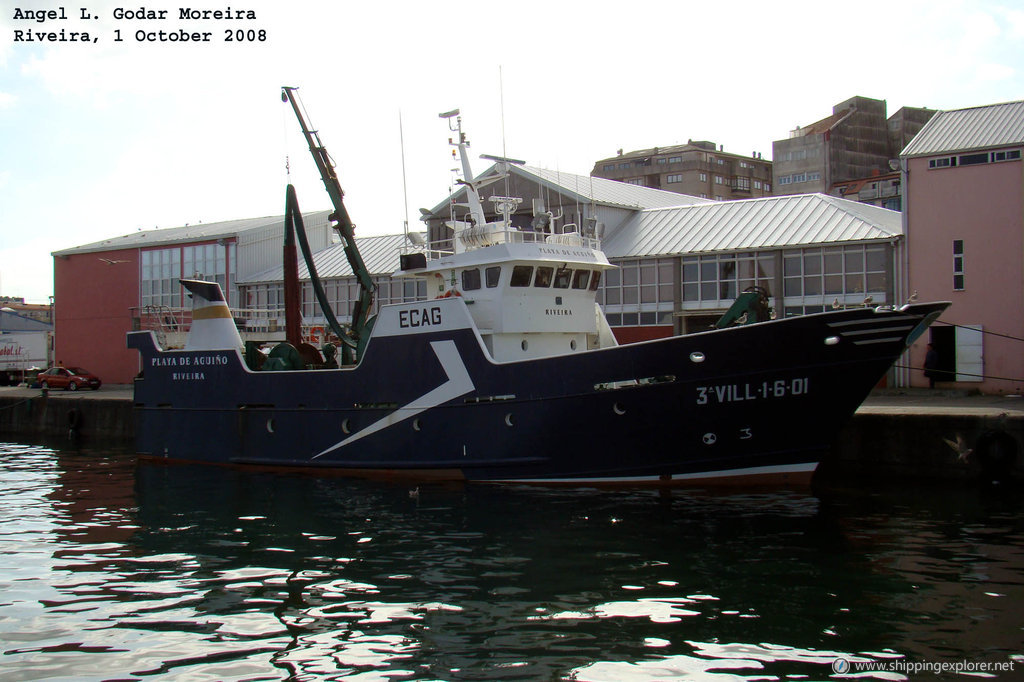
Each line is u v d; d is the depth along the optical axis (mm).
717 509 14461
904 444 18031
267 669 8453
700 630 9172
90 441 31719
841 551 12031
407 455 18016
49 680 8258
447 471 17500
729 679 7980
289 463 20094
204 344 22109
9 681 8234
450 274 18734
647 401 15484
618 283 34500
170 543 13492
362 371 18672
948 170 26969
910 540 12602
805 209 32469
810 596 10164
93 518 15625
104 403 33625
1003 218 26094
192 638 9281
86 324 48906
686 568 11305
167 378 23094
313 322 42594
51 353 54031
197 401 22219
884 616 9484
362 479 18594
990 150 26219
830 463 18859
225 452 21484
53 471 22422
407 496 16312
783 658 8430
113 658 8766
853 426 18594
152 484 19359
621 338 34375
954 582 10633
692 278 32875
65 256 49469
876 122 77062
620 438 15812
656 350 15344
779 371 14812
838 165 74250
